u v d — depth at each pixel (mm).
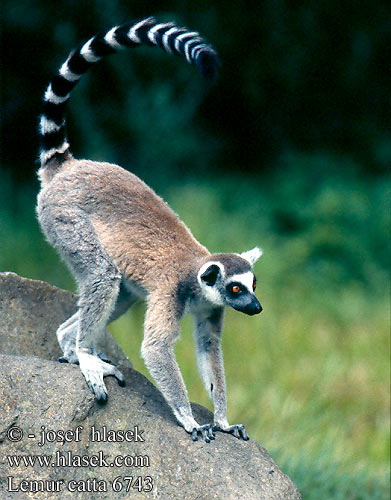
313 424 11766
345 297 17297
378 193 20656
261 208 20172
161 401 6906
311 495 9352
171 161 22844
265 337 14867
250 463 6316
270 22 23594
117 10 22547
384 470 10633
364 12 23781
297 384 13258
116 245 7348
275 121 24688
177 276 7270
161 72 23062
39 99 23219
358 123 24453
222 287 7168
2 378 6332
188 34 7309
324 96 24484
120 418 6453
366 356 14656
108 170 7727
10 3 22375
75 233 7289
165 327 7023
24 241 17672
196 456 6270
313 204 19875
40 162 8031
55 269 16359
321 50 24031
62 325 7527
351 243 18906
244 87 24094
